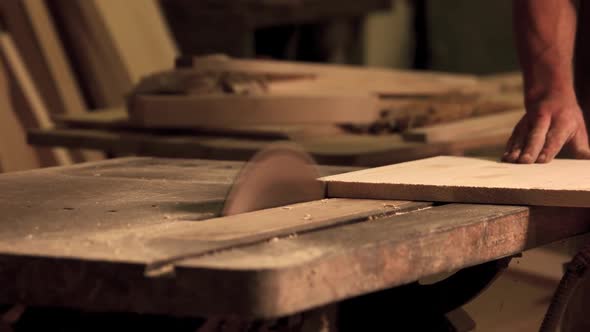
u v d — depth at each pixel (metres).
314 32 6.50
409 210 1.42
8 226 1.26
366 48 6.96
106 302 1.05
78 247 1.11
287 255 1.06
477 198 1.46
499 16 7.39
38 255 1.07
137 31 4.02
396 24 7.33
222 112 2.65
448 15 7.45
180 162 1.98
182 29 5.30
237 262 1.02
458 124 2.64
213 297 1.00
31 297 1.08
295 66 3.18
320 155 2.30
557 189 1.42
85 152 3.76
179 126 2.68
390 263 1.13
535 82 1.95
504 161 1.81
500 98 3.46
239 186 1.35
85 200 1.47
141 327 1.31
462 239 1.26
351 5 6.35
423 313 1.58
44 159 3.66
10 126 3.60
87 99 3.90
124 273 1.03
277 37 6.17
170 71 2.84
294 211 1.36
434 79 3.61
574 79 2.21
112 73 3.89
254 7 5.59
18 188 1.60
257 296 0.99
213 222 1.26
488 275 1.56
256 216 1.31
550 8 1.97
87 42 3.90
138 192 1.56
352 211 1.35
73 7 3.89
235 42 5.56
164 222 1.28
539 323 2.35
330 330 1.28
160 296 1.02
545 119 1.86
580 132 1.88
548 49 1.95
